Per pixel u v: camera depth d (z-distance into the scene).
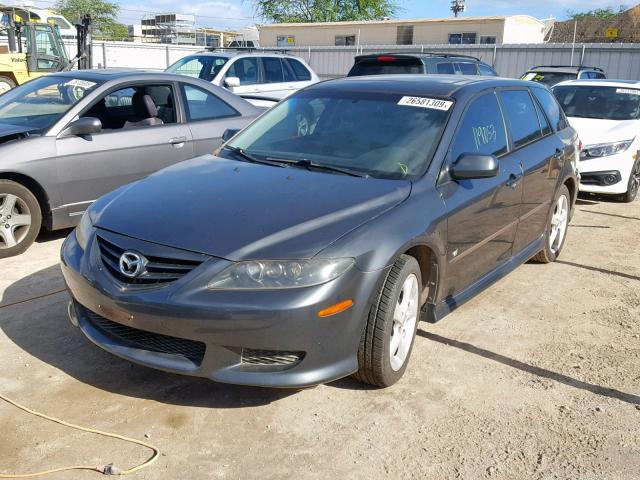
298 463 3.00
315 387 3.64
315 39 34.91
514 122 5.12
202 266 3.11
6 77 17.61
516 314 4.86
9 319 4.34
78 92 6.15
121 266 3.26
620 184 8.65
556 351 4.26
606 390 3.77
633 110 9.38
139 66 30.08
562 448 3.20
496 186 4.47
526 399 3.64
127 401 3.42
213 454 3.03
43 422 3.21
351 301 3.21
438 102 4.40
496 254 4.77
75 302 3.67
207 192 3.69
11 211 5.54
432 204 3.78
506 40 29.94
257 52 12.43
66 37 25.16
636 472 3.04
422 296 3.96
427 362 4.02
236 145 4.64
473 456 3.11
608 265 6.13
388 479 2.92
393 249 3.37
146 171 6.32
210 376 3.15
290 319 3.04
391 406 3.49
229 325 3.04
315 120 4.55
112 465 2.88
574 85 10.12
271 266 3.09
